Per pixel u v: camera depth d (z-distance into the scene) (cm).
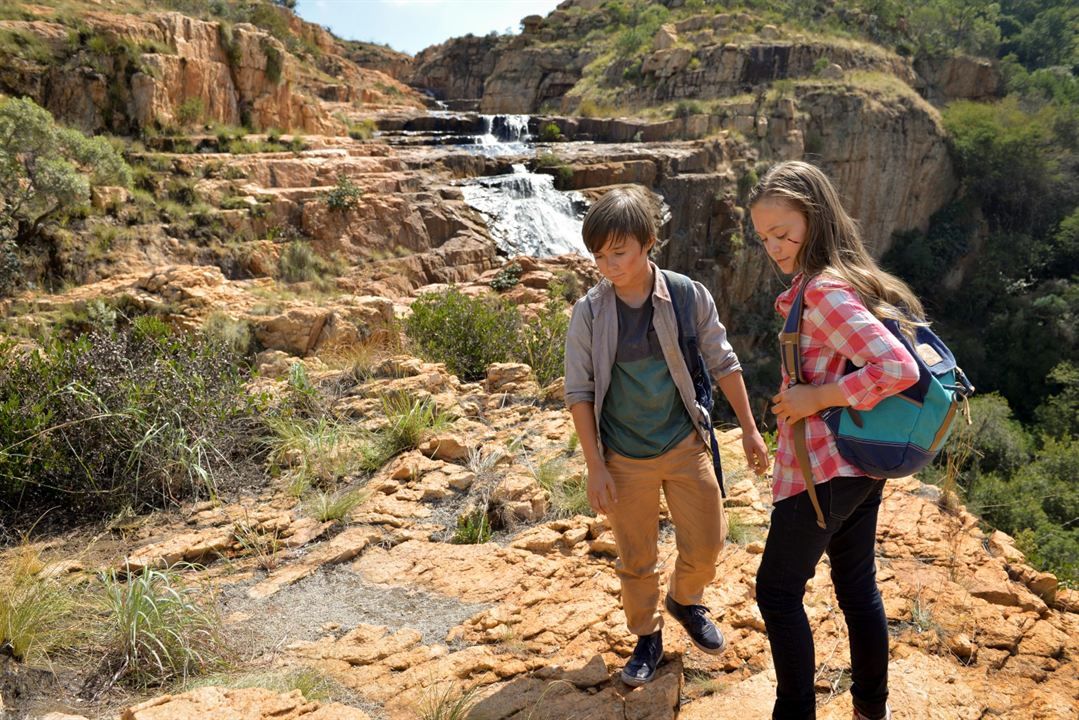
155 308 1031
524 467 420
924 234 4706
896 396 167
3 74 1853
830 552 198
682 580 230
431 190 2288
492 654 254
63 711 221
